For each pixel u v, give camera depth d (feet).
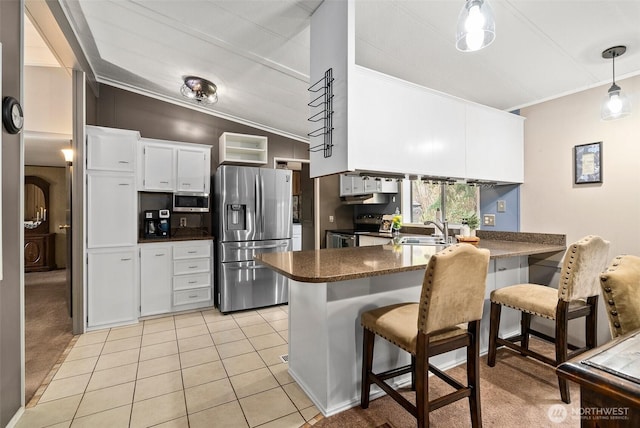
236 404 6.29
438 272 4.66
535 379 7.09
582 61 7.53
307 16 7.36
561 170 9.11
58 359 8.21
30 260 19.01
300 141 17.01
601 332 8.27
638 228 7.63
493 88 9.07
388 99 7.32
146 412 6.05
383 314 5.75
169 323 10.96
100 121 12.47
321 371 6.10
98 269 10.32
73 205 10.00
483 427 5.50
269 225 13.00
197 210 13.08
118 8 7.94
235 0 6.97
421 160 7.84
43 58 10.30
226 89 12.01
